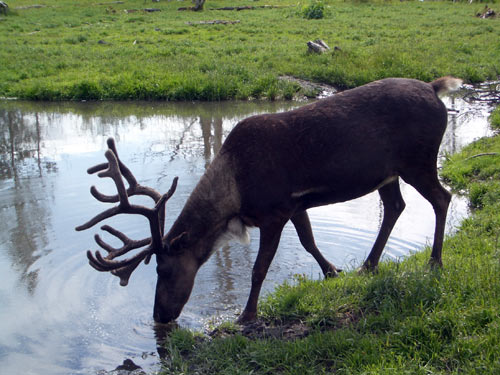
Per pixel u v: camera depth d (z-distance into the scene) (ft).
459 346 12.06
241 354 13.66
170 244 15.74
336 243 20.98
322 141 15.15
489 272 14.60
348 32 78.13
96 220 14.88
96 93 49.93
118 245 21.31
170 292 15.99
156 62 59.06
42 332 16.07
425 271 15.42
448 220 22.26
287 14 101.65
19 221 23.67
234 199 15.55
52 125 40.91
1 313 16.98
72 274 19.27
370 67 52.34
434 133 15.43
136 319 16.74
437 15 95.61
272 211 15.37
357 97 15.51
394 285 15.03
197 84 48.91
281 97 47.60
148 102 48.26
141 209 15.25
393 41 69.15
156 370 14.14
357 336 13.21
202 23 90.99
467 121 38.55
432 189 15.87
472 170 27.07
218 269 19.70
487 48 63.05
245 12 108.06
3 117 43.83
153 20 95.81
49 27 91.56
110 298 17.90
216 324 16.12
